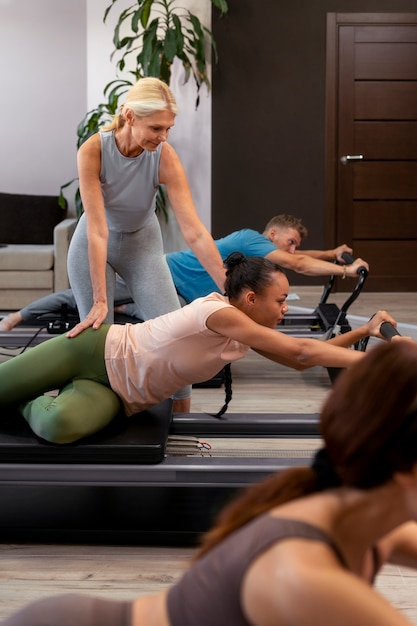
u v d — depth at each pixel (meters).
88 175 3.13
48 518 2.77
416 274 7.54
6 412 2.89
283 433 3.07
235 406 4.27
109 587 2.46
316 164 7.43
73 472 2.61
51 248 6.67
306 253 4.66
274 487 1.01
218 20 7.24
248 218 7.49
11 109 7.44
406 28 7.31
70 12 7.35
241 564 0.93
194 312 2.58
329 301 6.98
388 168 7.45
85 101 7.45
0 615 2.29
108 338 2.71
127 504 2.79
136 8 7.33
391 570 2.57
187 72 6.92
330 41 7.30
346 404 0.96
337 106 7.38
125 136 3.09
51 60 7.40
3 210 7.15
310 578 0.88
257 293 2.58
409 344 1.00
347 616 0.86
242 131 7.39
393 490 0.96
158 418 2.83
